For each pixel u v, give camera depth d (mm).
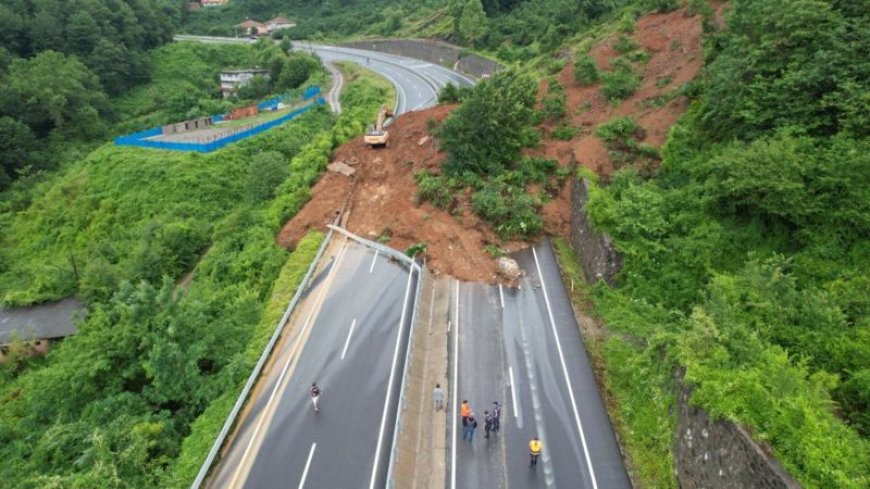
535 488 16625
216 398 21172
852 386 14766
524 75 35656
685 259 21875
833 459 12078
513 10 73750
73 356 23828
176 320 22656
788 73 21344
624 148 29984
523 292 25531
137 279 32906
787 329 16406
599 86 35844
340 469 17688
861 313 16516
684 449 15914
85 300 32781
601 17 50125
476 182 31047
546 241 28766
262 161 39500
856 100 19297
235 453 18594
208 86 84875
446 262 27844
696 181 24438
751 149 20297
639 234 23609
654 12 40625
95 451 18312
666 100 31406
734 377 14633
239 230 33969
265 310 25984
